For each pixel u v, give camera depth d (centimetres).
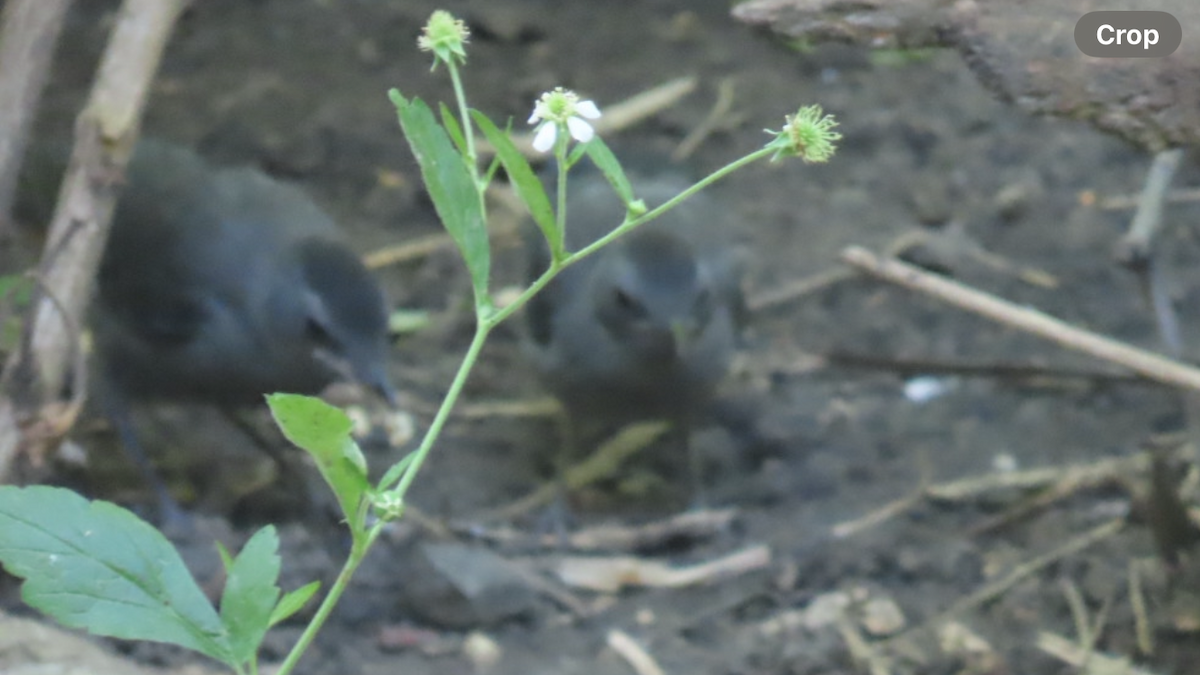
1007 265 1420
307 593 504
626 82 1712
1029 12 747
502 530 1065
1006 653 909
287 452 1151
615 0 1895
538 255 1162
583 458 1185
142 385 1081
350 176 1526
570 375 1130
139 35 883
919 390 1255
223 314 1044
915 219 1502
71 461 1038
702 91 1705
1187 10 732
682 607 964
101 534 504
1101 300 1361
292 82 1662
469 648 903
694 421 1194
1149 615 936
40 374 823
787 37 779
